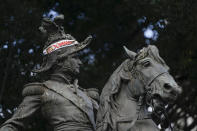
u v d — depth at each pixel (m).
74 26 16.02
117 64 13.80
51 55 9.32
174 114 14.43
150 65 8.45
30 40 13.87
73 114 9.01
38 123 13.63
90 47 15.85
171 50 14.34
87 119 9.04
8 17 14.11
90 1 15.97
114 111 8.57
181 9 13.47
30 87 9.15
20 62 13.62
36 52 13.67
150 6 13.83
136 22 16.05
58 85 9.23
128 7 15.23
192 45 14.39
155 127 8.48
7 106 13.21
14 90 13.39
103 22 16.31
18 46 13.82
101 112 8.64
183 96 14.66
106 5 16.05
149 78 8.38
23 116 9.01
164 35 13.73
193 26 13.58
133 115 8.47
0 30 14.02
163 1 13.55
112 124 8.50
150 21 13.94
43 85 9.23
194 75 14.57
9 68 13.55
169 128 8.42
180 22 13.52
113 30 16.28
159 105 8.30
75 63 9.34
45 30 9.51
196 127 14.69
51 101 9.11
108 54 16.05
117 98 8.64
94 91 9.49
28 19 14.05
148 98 8.38
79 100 9.12
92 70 14.91
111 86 8.67
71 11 15.97
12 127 8.95
